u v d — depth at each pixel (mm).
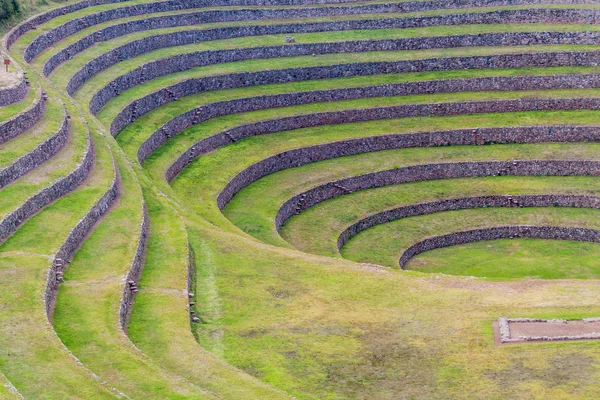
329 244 136500
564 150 167875
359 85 179250
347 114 172125
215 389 80562
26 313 85500
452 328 95438
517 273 134750
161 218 119188
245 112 170625
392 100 178250
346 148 163500
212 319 96875
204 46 184625
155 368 80375
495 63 189500
